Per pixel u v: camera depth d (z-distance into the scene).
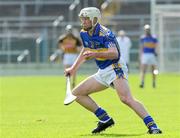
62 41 70.44
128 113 41.81
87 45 28.47
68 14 135.00
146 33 72.62
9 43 119.19
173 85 77.56
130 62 116.69
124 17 129.50
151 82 84.75
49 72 117.81
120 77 27.83
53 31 120.50
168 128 32.19
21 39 119.00
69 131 31.31
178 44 109.88
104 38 27.81
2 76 111.81
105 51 27.62
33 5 138.75
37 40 118.50
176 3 139.75
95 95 61.34
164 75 104.50
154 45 72.31
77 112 43.25
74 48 70.19
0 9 138.88
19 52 119.12
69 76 29.23
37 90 70.25
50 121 37.09
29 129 32.50
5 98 58.53
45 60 118.31
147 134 27.80
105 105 49.03
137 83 82.31
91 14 27.73
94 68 116.06
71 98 27.88
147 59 71.81
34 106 49.19
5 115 41.59
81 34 28.44
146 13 135.00
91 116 40.12
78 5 134.75
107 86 28.53
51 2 138.62
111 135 28.83
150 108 45.84
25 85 80.75
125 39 81.62
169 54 110.00
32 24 130.12
